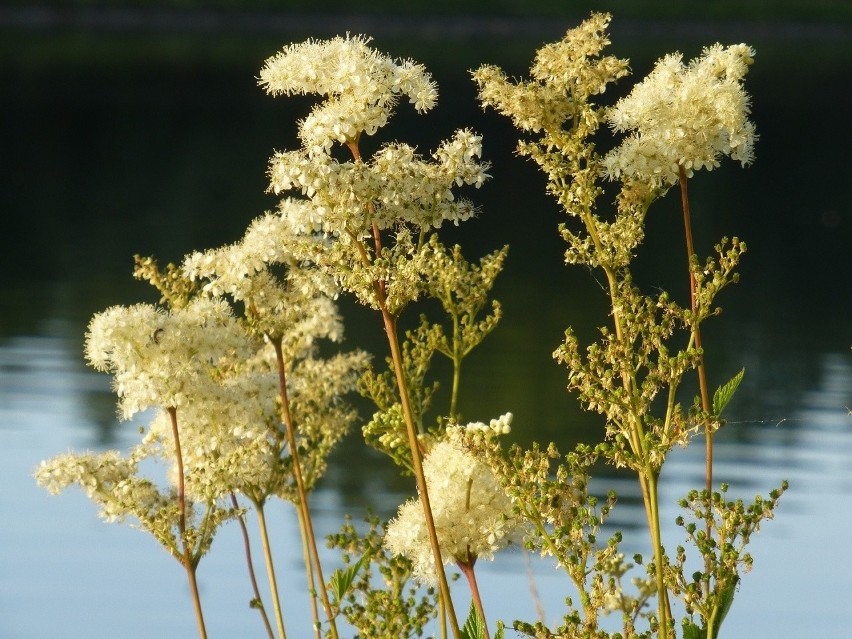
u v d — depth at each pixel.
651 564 4.45
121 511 5.18
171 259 31.02
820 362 22.44
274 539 13.28
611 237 4.88
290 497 6.02
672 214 40.53
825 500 14.38
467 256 32.78
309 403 6.14
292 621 11.21
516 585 11.25
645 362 4.68
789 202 42.66
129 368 5.22
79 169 47.22
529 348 22.75
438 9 87.56
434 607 5.22
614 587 4.35
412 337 6.02
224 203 40.38
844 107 64.12
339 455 17.09
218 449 5.47
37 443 16.72
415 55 70.31
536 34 86.31
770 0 91.25
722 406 4.64
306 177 4.47
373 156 4.61
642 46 77.12
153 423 5.66
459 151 4.54
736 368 22.09
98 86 67.25
